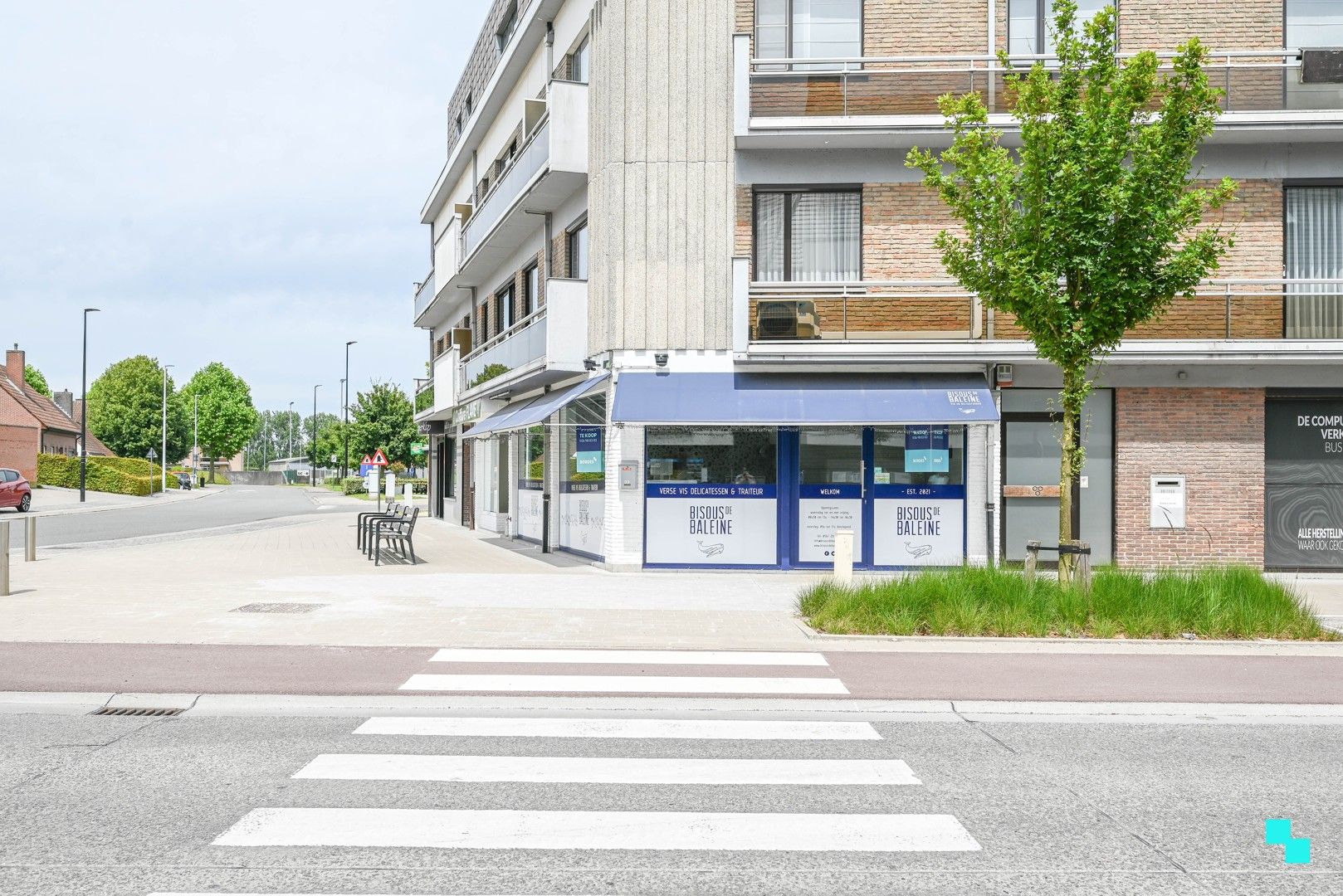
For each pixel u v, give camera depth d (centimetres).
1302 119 1479
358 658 858
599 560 1672
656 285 1560
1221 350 1477
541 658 867
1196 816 494
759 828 471
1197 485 1534
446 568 1597
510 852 436
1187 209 1041
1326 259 1549
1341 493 1546
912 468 1547
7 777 542
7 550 1227
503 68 2300
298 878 405
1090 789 538
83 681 762
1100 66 1062
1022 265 1055
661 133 1573
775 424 1440
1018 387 1546
